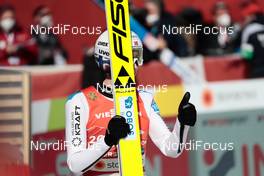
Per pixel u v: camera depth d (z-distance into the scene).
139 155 11.09
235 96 19.66
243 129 19.61
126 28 11.37
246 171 19.61
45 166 18.28
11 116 15.29
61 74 19.50
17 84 15.41
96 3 21.94
